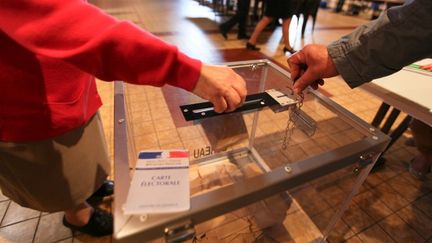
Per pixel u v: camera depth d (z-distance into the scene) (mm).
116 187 368
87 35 309
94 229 894
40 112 507
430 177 1268
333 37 3617
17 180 593
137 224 321
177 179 392
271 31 3844
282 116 787
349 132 578
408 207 1117
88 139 680
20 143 523
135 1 5516
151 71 339
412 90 725
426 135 1147
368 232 1005
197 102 701
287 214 879
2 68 432
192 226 360
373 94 791
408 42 425
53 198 654
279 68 831
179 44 2922
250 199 395
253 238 799
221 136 714
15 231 920
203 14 4582
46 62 464
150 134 646
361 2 5508
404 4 441
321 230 895
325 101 652
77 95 576
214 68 393
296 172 421
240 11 3168
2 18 292
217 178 719
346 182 715
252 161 867
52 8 300
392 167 1325
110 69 338
